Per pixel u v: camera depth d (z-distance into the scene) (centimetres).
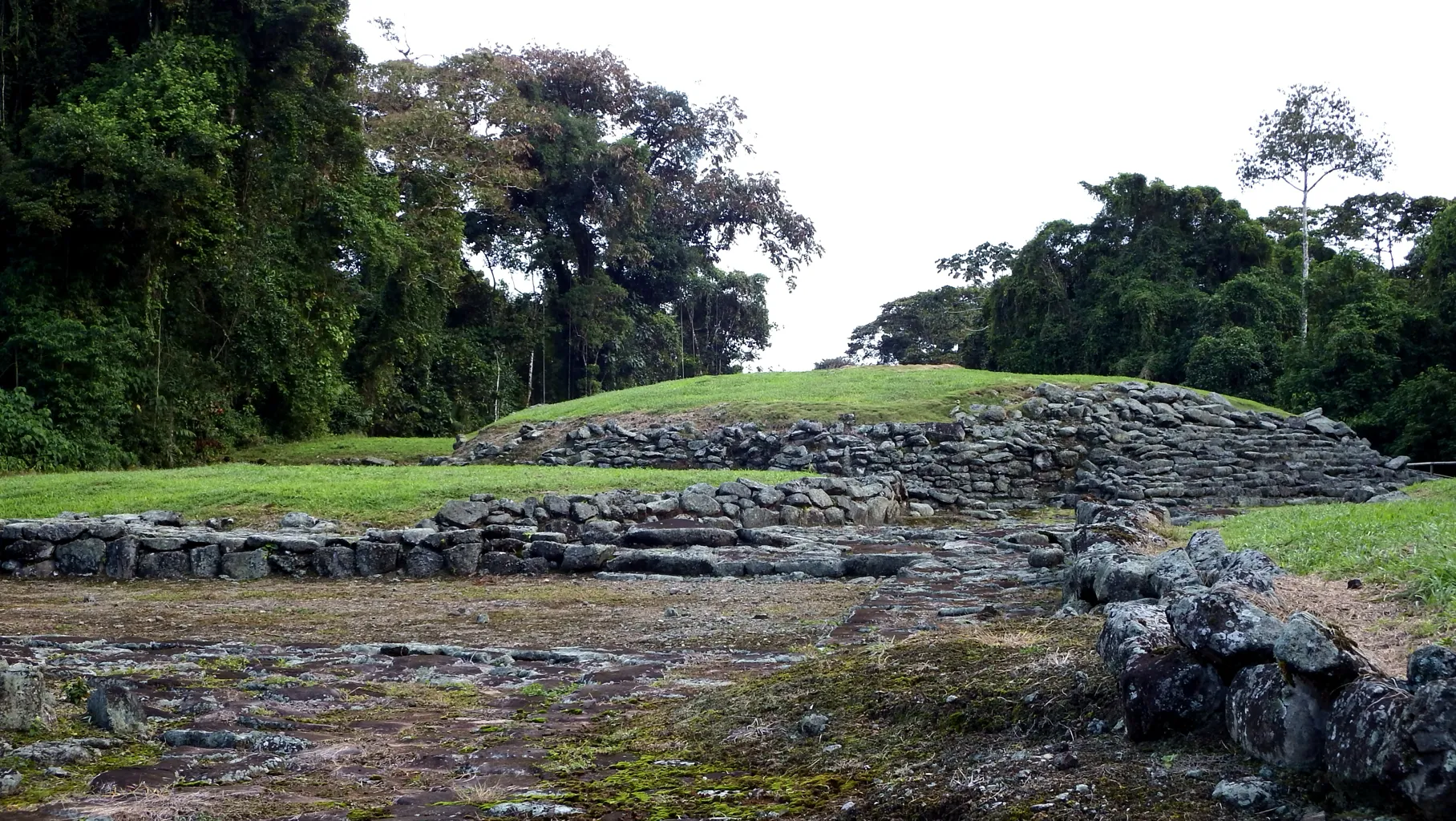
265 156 3020
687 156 5841
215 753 506
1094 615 671
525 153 5025
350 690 651
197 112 2686
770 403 2502
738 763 467
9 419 2253
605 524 1388
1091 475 2245
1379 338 3422
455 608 1032
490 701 624
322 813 419
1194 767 371
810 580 1183
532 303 5238
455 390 4650
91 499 1570
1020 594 924
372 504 1510
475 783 458
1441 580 484
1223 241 4512
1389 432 3241
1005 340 4809
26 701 532
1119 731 420
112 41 2853
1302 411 3419
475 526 1362
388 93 4506
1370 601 498
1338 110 4734
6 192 2358
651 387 2986
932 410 2402
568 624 925
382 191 3516
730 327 6188
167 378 2762
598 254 5456
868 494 1745
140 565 1274
